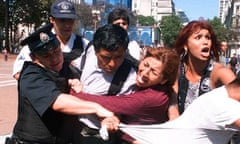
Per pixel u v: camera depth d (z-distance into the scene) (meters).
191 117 3.14
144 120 3.29
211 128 3.05
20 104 3.06
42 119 2.98
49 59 3.04
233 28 108.69
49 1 60.22
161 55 3.26
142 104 3.23
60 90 3.10
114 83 3.38
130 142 3.23
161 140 3.18
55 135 3.05
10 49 61.91
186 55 4.03
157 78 3.26
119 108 3.24
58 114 3.04
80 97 3.31
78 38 4.96
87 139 3.24
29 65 3.07
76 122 3.23
